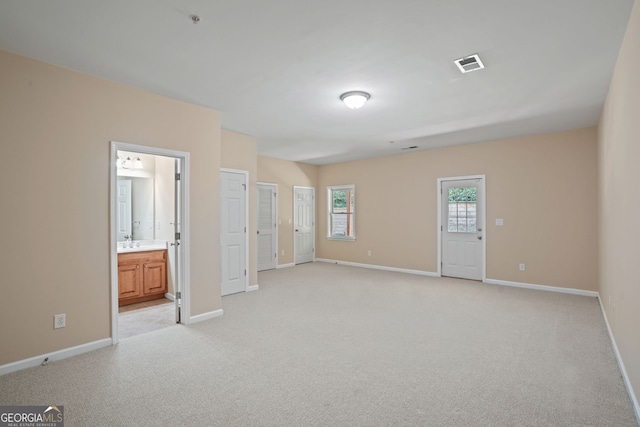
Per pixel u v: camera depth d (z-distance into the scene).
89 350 2.96
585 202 4.87
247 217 5.35
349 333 3.41
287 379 2.46
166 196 4.98
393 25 2.22
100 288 3.04
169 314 4.14
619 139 2.74
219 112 4.04
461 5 2.00
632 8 2.04
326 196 8.37
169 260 4.93
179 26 2.25
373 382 2.42
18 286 2.60
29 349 2.65
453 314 4.02
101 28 2.27
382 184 7.25
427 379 2.46
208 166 3.91
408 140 5.67
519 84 3.22
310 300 4.70
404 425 1.93
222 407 2.11
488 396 2.23
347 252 7.92
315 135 5.34
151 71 2.94
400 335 3.34
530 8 2.03
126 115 3.22
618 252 2.83
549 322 3.71
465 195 6.07
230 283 5.08
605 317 3.74
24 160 2.63
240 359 2.81
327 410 2.07
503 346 3.06
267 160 7.30
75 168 2.90
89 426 1.92
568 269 5.02
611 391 2.29
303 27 2.26
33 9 2.04
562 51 2.58
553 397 2.21
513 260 5.51
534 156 5.30
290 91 3.42
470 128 4.87
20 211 2.62
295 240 7.91
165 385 2.38
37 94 2.70
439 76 3.04
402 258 6.92
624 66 2.41
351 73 2.99
